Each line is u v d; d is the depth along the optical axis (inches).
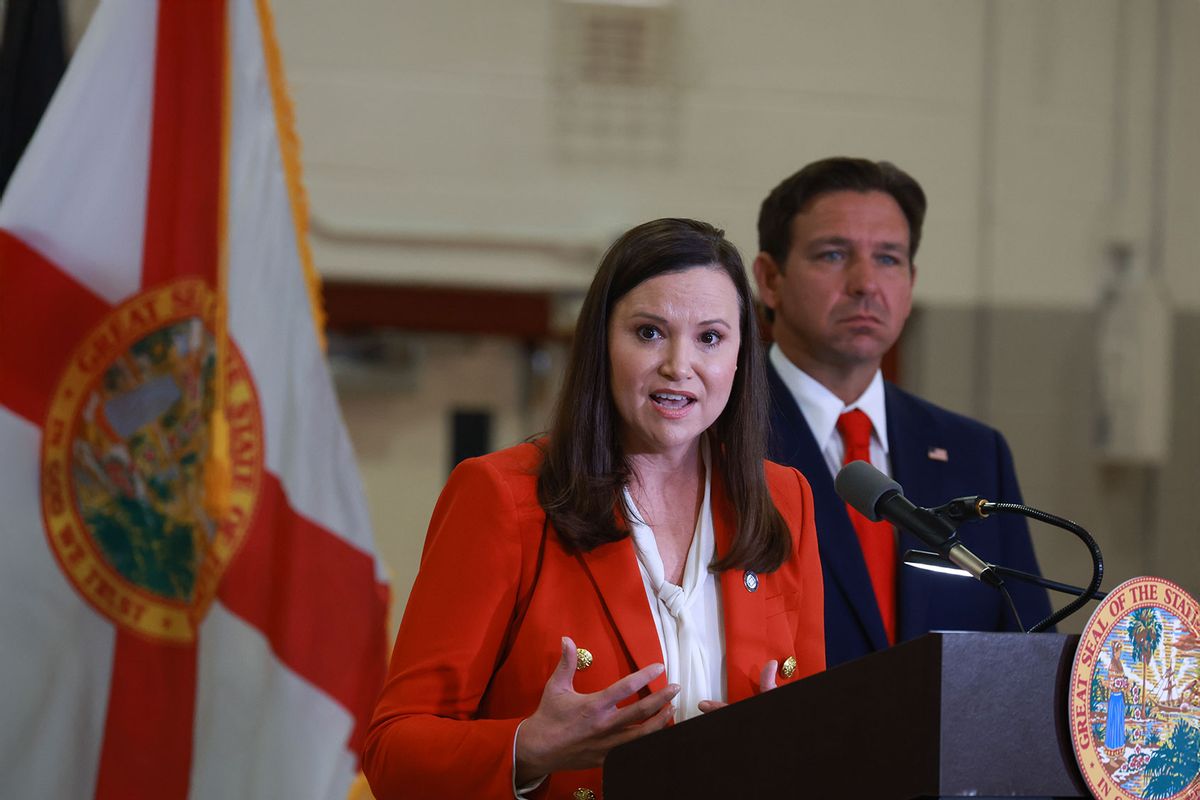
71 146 385.7
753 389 236.7
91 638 375.9
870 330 323.9
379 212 741.3
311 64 736.3
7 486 369.7
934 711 158.6
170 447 387.2
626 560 227.1
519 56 753.6
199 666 386.6
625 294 227.1
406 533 775.1
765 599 235.3
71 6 530.6
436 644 220.8
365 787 419.2
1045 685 164.1
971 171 791.7
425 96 745.6
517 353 785.6
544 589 224.7
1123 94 798.5
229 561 393.1
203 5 405.7
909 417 338.0
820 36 778.8
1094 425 796.0
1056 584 200.1
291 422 411.5
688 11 767.7
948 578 317.7
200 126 401.4
